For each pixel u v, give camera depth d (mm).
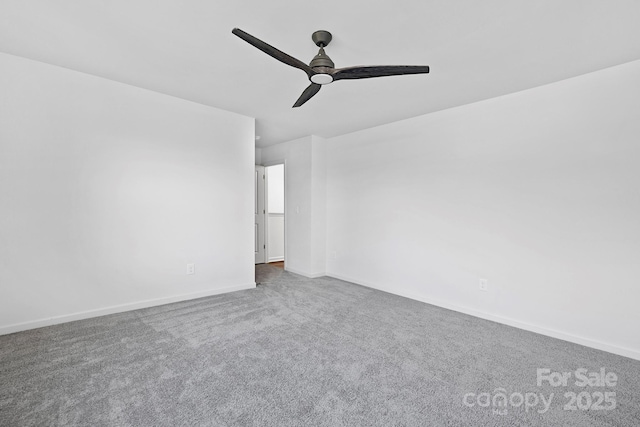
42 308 2533
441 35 1973
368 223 4184
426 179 3523
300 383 1831
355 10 1726
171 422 1482
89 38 2092
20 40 2133
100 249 2799
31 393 1682
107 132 2809
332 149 4727
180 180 3275
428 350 2291
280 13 1766
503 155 2904
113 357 2092
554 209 2605
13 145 2383
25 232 2445
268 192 6148
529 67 2375
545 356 2230
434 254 3436
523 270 2771
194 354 2160
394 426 1481
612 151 2334
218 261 3609
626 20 1779
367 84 2717
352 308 3238
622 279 2293
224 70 2549
